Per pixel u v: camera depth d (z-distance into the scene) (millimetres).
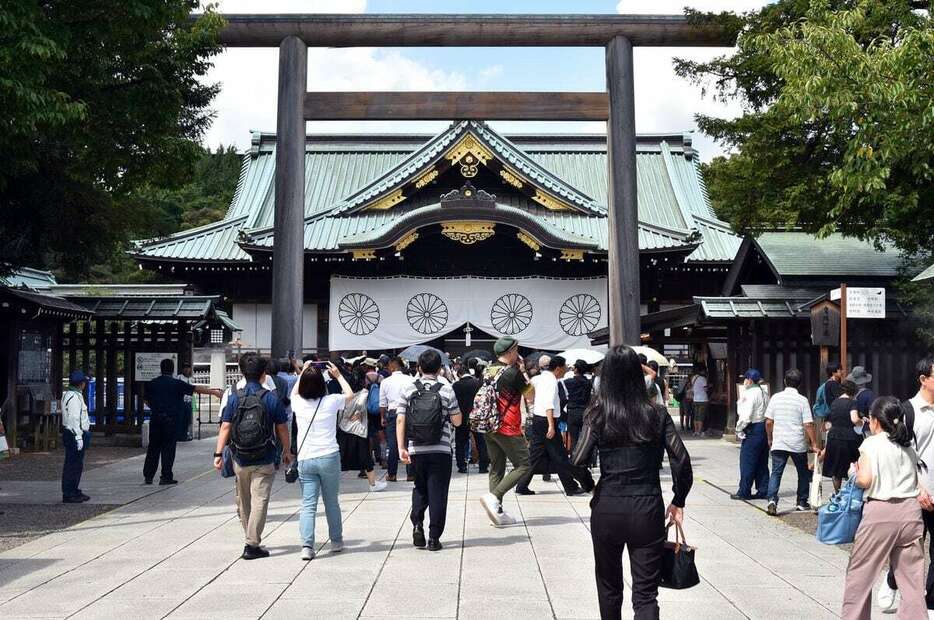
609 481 4664
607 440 4676
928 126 9969
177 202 63531
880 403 5238
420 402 7906
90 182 16344
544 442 11703
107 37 11945
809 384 17641
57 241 17500
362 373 14492
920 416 5684
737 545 8242
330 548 7914
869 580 5148
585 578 6844
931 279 14023
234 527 9180
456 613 5859
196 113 16578
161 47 13734
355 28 17078
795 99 10648
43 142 14664
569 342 29844
